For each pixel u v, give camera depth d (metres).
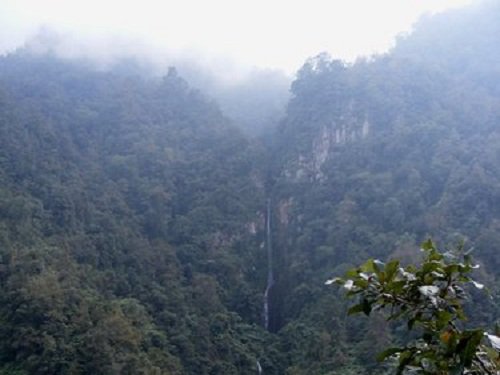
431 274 1.82
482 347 1.76
